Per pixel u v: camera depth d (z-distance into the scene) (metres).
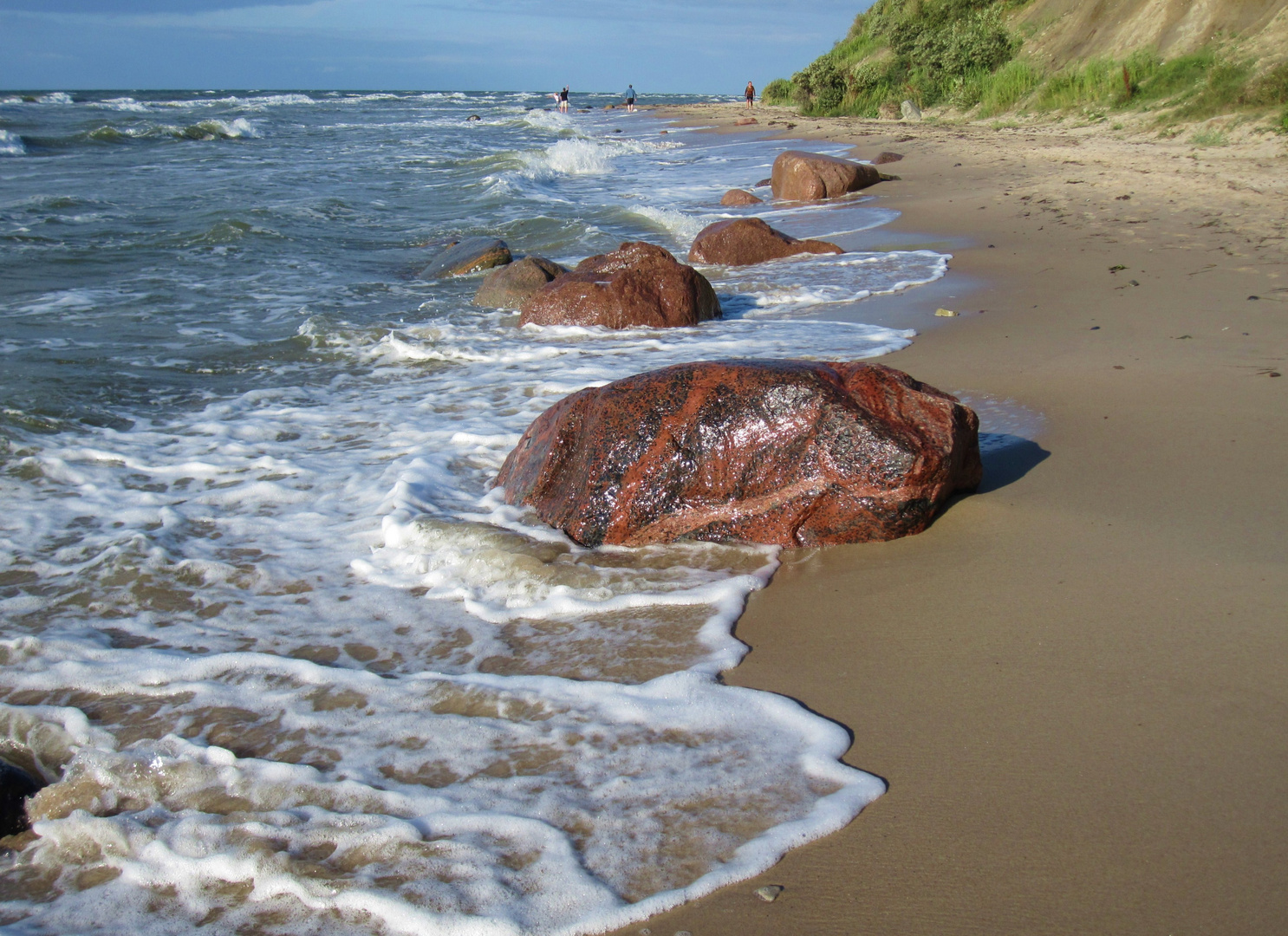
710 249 12.47
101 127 34.62
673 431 4.36
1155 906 2.20
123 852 2.61
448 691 3.31
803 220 15.58
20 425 6.32
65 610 4.02
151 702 3.32
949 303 9.12
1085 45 26.45
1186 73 21.03
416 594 4.10
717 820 2.59
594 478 4.43
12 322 9.21
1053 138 21.80
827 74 41.47
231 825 2.67
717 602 3.83
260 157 27.33
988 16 33.59
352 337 8.90
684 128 40.41
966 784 2.66
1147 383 6.10
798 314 9.41
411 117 52.41
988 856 2.39
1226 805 2.50
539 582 4.08
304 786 2.82
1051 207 13.61
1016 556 3.99
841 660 3.36
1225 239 10.18
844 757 2.83
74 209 16.47
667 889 2.35
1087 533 4.13
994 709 3.00
